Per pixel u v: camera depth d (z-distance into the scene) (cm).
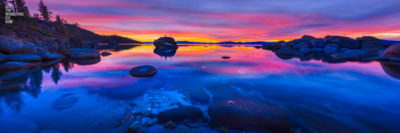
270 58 1705
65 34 4872
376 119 368
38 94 498
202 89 591
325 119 364
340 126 335
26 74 779
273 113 358
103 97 480
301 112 402
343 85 659
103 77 736
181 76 802
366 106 442
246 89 601
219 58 1692
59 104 420
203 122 332
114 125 317
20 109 385
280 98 508
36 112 369
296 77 808
